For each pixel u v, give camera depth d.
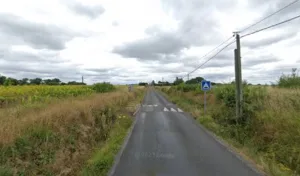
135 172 6.05
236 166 6.52
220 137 10.27
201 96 26.28
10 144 5.77
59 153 6.60
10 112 9.15
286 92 11.78
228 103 14.71
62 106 10.40
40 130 7.02
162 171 6.13
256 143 8.83
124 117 15.27
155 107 24.45
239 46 12.24
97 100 15.08
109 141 9.30
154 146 8.71
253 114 11.03
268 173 6.01
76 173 6.14
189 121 14.95
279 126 8.40
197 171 6.14
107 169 6.21
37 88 23.94
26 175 5.26
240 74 12.10
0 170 4.77
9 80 35.00
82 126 9.26
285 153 7.16
